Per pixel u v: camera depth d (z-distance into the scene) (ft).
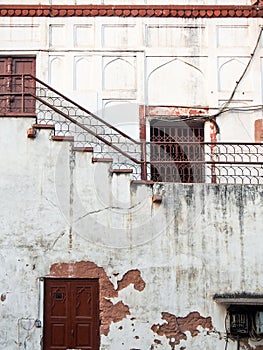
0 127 35.81
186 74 43.37
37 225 35.04
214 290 35.12
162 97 42.96
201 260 35.35
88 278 34.86
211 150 39.83
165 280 35.04
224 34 44.06
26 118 35.94
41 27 43.45
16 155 35.63
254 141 42.63
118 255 35.09
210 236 35.60
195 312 34.83
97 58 43.19
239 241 35.65
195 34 43.93
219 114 42.86
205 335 34.68
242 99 43.11
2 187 35.32
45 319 34.42
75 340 34.30
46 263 34.76
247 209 36.01
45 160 35.63
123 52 43.39
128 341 34.40
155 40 43.70
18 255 34.73
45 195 35.35
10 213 35.09
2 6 43.39
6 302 34.30
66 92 42.50
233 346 34.65
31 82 42.88
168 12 43.91
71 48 43.24
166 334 34.58
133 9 43.83
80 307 34.65
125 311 34.65
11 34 43.27
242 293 35.17
